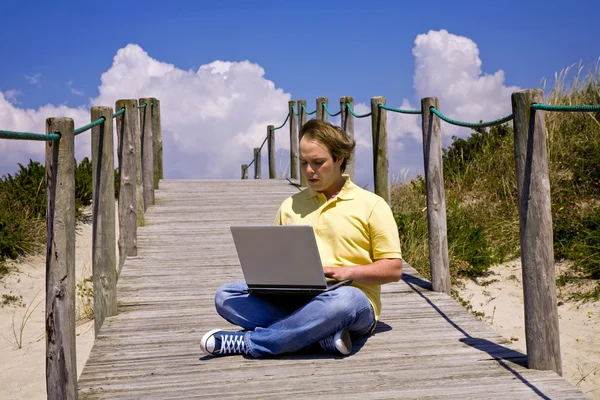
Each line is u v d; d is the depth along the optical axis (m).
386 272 3.47
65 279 2.84
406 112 5.68
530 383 3.16
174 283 5.45
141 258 6.36
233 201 9.68
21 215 9.80
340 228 3.55
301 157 3.54
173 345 3.86
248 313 3.64
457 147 10.95
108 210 4.57
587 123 9.53
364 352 3.64
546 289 3.32
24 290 8.19
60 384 2.82
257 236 3.31
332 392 3.08
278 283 3.44
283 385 3.17
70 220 2.88
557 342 3.35
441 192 5.13
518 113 3.31
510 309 6.41
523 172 3.33
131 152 6.42
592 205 7.89
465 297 6.79
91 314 6.99
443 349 3.68
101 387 3.21
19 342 6.50
